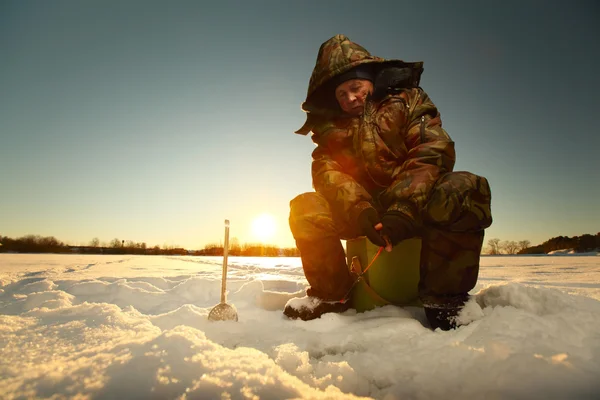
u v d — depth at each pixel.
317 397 0.83
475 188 1.49
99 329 1.35
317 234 1.85
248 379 0.88
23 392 0.79
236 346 1.36
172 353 1.02
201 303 2.62
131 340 1.15
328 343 1.38
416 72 2.10
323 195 1.96
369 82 2.12
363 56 2.09
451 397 0.90
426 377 1.00
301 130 2.50
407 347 1.24
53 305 2.02
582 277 4.46
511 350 1.05
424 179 1.63
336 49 2.13
